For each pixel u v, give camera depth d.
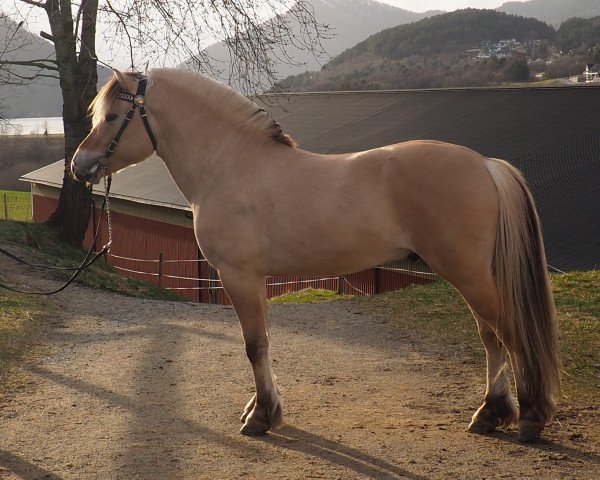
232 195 4.89
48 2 15.72
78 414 5.64
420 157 4.44
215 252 4.96
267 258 4.86
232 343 8.29
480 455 4.41
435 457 4.40
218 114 5.07
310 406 5.73
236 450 4.71
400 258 4.73
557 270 12.45
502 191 4.35
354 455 4.51
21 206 37.53
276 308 10.70
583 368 6.58
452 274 4.43
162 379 6.71
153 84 5.20
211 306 11.31
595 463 4.24
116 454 4.71
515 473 4.11
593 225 14.07
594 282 10.03
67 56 15.73
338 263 4.72
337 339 8.47
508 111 22.75
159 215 21.91
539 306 4.35
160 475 4.33
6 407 5.84
